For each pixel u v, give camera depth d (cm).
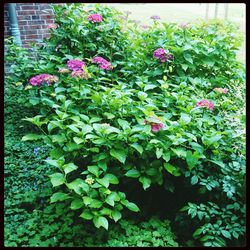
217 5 602
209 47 365
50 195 253
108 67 321
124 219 243
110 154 230
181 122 243
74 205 212
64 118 251
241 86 380
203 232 209
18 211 239
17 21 468
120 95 264
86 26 395
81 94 289
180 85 304
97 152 241
